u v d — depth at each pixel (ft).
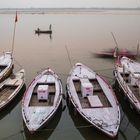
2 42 149.18
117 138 50.19
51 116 51.93
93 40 151.94
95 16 377.09
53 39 159.63
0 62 83.15
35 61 105.60
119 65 79.15
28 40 156.56
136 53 114.32
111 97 58.44
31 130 46.83
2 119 57.72
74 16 382.42
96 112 52.26
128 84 66.39
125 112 60.03
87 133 51.80
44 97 57.41
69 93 60.54
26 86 73.97
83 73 71.87
